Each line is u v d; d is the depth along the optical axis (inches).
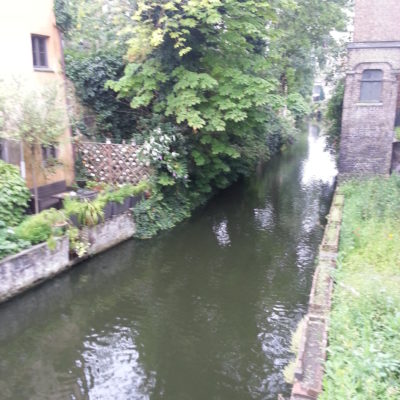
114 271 423.8
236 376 274.1
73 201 439.8
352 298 281.3
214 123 543.8
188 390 261.7
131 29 530.6
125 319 339.9
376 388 189.9
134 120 648.4
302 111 1170.6
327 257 366.9
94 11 632.4
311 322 264.5
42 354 294.8
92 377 272.4
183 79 534.9
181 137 576.4
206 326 331.3
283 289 394.3
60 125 443.8
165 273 425.1
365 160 726.5
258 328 328.2
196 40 558.6
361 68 695.7
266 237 541.6
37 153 484.7
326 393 197.3
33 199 458.9
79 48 721.0
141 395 257.3
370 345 215.6
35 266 366.3
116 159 556.1
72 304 360.5
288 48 931.3
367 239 390.6
